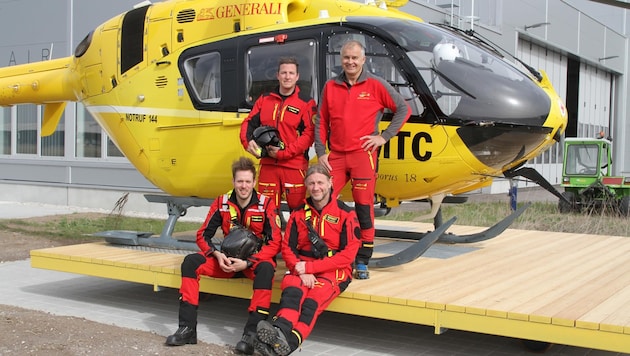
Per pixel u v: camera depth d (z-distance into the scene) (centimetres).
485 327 400
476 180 552
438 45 535
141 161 669
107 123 696
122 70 673
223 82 605
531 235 746
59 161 1562
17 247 920
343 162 470
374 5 644
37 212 1398
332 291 424
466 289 455
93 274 577
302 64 570
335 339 493
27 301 613
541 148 550
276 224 459
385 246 656
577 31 2731
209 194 641
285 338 389
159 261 560
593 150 1488
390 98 463
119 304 603
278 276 504
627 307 404
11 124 1691
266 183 500
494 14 2097
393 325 535
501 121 512
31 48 1600
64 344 441
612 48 3198
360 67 461
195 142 625
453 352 461
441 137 520
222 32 617
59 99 796
